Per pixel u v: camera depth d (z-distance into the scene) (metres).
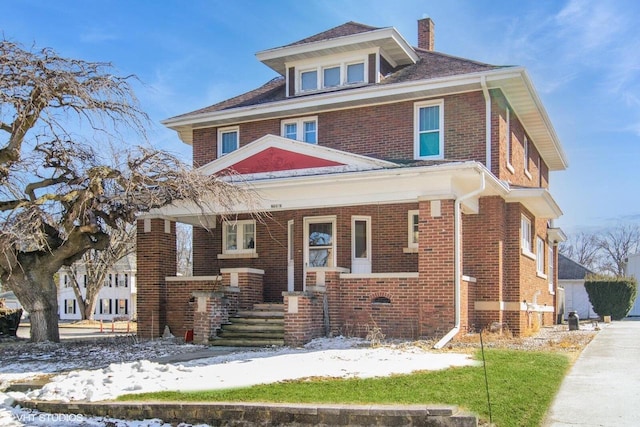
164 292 17.98
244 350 13.95
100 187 14.54
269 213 19.72
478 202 16.94
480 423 7.54
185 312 17.61
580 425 7.55
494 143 17.03
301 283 18.78
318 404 8.05
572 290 38.62
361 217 18.48
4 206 14.66
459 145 17.41
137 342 16.52
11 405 9.13
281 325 15.41
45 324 16.52
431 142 17.89
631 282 31.78
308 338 14.66
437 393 8.59
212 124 21.25
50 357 13.66
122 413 8.49
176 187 14.88
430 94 17.77
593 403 8.55
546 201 18.16
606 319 28.34
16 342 16.39
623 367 11.41
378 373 10.02
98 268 44.28
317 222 18.84
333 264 18.44
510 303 17.30
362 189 15.51
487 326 16.44
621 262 72.12
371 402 8.12
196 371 10.69
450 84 17.20
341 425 7.77
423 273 14.74
